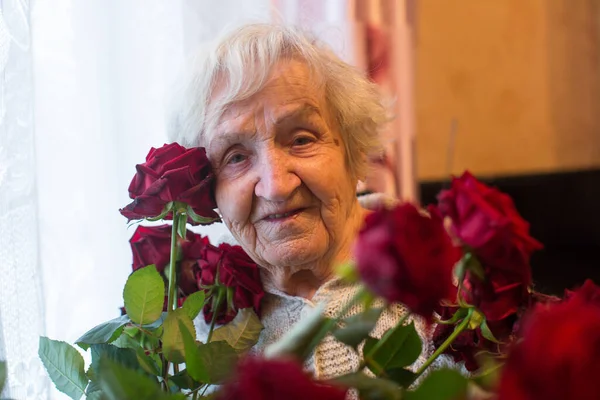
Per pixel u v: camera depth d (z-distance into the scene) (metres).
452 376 0.45
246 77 0.85
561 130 2.20
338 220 0.91
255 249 0.92
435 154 2.03
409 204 0.42
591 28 2.19
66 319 1.08
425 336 0.86
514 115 2.13
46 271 1.07
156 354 0.68
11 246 0.84
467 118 2.06
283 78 0.86
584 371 0.34
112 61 1.12
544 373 0.35
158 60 1.14
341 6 1.23
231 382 0.41
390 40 1.27
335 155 0.91
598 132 2.25
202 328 1.01
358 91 0.94
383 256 0.40
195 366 0.53
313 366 0.87
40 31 1.05
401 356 0.55
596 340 0.35
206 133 0.90
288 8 1.21
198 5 1.16
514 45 2.11
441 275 0.41
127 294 0.67
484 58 2.07
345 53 1.16
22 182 0.86
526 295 0.56
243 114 0.87
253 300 0.89
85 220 1.11
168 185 0.75
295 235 0.89
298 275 0.98
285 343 0.49
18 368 0.82
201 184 0.77
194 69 0.92
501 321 0.57
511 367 0.36
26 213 0.87
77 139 1.10
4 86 0.86
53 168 1.08
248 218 0.90
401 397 0.48
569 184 2.07
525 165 2.16
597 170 2.08
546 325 0.36
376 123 0.98
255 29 0.91
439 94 2.02
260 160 0.88
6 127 0.85
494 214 0.47
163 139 1.15
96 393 0.64
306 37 0.93
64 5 1.07
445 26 2.01
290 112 0.86
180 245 0.85
